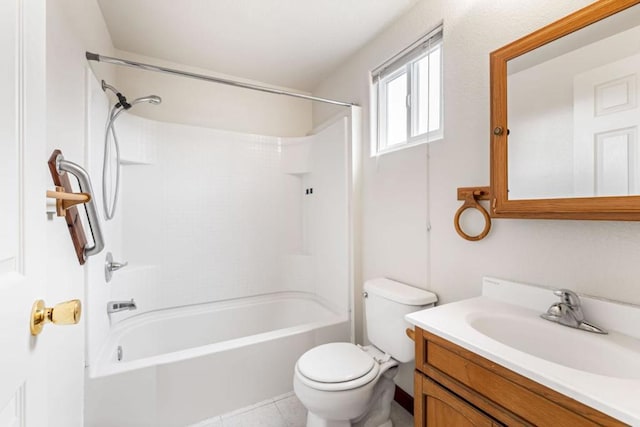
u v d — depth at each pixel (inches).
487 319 41.0
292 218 107.0
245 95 101.0
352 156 81.0
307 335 73.1
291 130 108.8
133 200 81.6
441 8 57.9
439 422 36.4
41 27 23.2
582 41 36.5
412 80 67.1
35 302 21.5
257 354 66.8
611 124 34.1
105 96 65.6
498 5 47.7
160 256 85.7
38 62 22.6
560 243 40.3
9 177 18.8
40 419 22.4
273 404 66.7
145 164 83.2
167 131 87.0
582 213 35.9
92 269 54.2
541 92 40.3
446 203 57.1
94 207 41.9
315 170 99.4
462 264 53.9
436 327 36.8
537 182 40.8
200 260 91.7
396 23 69.4
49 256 36.0
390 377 58.7
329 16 67.6
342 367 52.7
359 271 82.4
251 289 99.7
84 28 53.2
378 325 62.2
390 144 75.4
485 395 31.1
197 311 90.7
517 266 45.3
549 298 40.6
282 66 91.1
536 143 40.9
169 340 84.7
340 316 83.3
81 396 47.6
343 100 89.7
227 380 63.6
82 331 48.6
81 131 50.6
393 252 70.4
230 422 61.0
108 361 58.4
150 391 56.2
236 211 97.6
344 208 83.6
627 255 34.4
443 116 58.1
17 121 19.8
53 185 37.5
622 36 33.3
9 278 18.4
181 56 85.2
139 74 85.1
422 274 62.3
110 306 65.8
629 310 33.4
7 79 18.6
